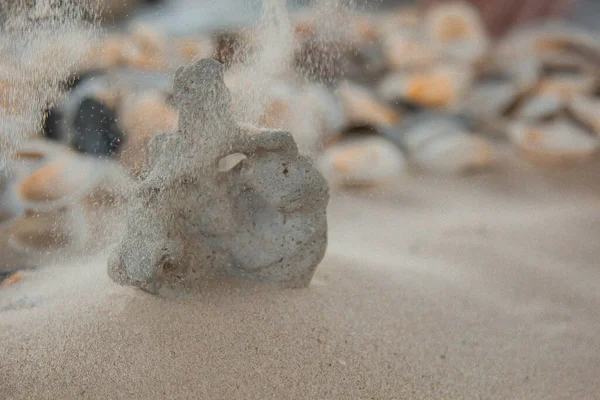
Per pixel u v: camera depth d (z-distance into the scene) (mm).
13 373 341
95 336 350
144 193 347
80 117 415
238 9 433
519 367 370
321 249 368
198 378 342
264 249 365
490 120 594
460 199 535
